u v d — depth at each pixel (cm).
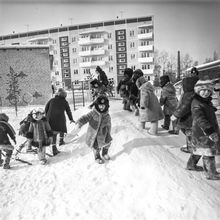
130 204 335
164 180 367
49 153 603
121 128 623
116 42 3522
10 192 412
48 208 354
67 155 572
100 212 329
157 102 593
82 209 340
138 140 536
